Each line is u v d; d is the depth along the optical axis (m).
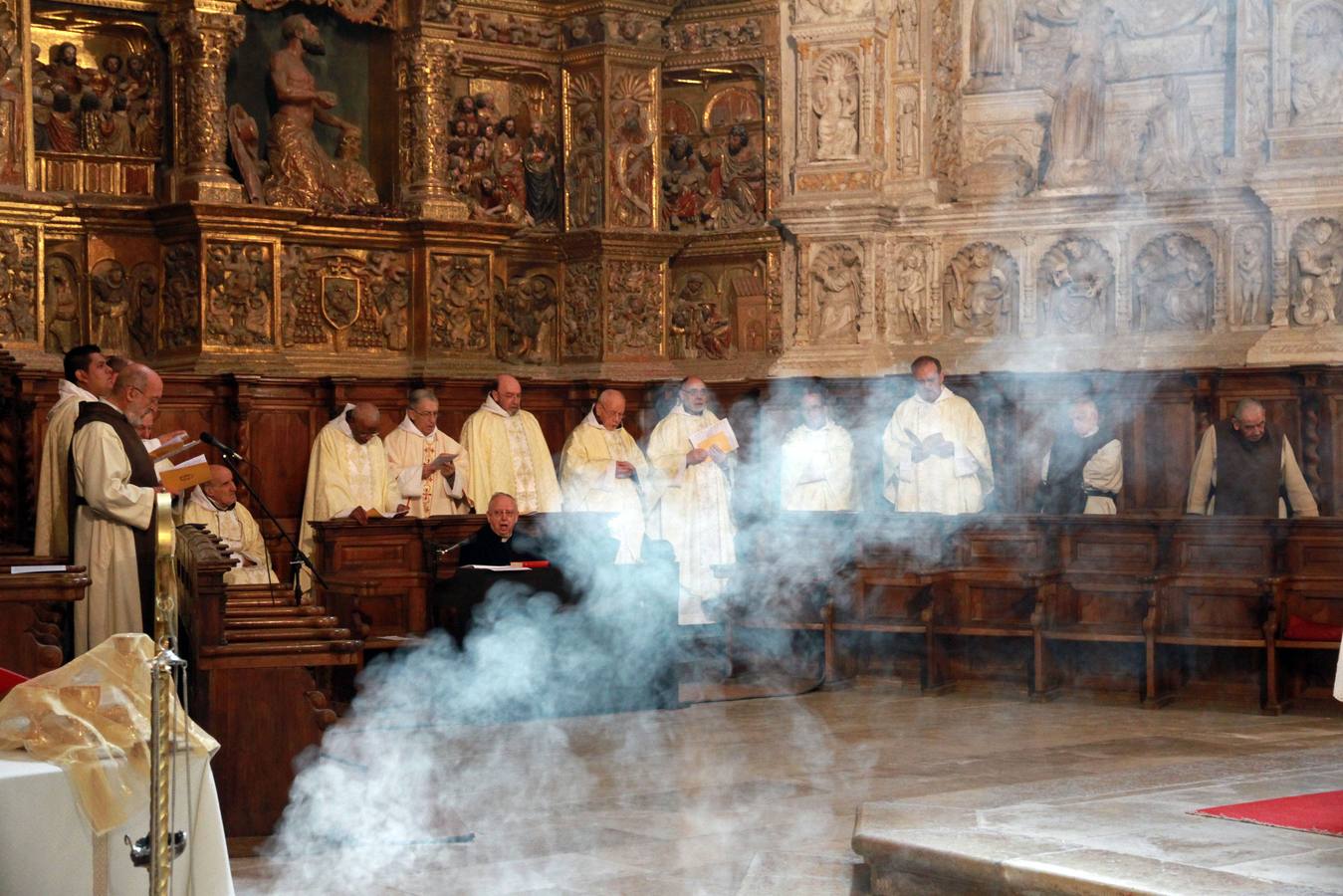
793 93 15.25
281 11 14.38
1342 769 7.68
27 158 13.07
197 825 5.04
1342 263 13.45
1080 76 14.72
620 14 15.17
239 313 13.70
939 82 15.15
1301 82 13.64
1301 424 13.34
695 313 15.66
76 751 4.89
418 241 14.59
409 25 14.57
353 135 14.72
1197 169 14.51
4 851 4.76
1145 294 14.39
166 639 4.63
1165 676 11.57
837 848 7.14
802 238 15.04
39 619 7.54
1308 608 11.09
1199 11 14.64
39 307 13.09
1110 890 5.38
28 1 13.05
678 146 15.79
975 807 6.80
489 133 15.12
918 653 12.44
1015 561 12.34
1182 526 11.75
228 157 13.95
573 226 15.44
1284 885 5.28
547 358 15.54
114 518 8.95
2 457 12.28
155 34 13.87
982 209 14.73
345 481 12.82
